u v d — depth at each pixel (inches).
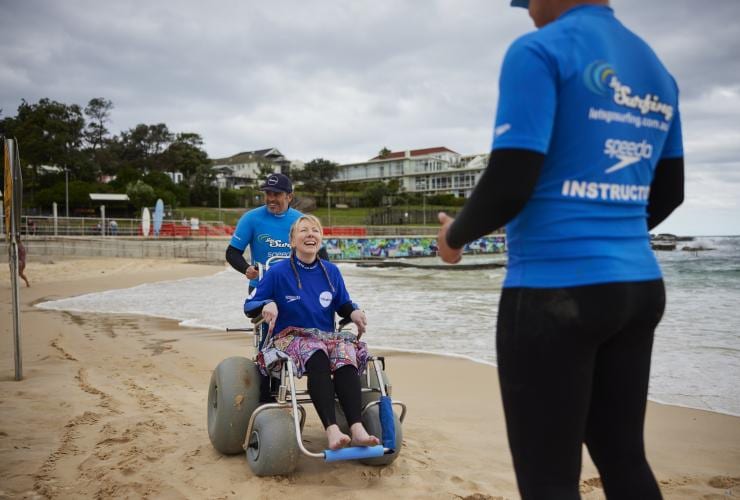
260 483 133.6
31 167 3056.1
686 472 149.0
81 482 132.6
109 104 4165.8
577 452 62.2
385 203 3922.2
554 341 58.6
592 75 59.7
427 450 163.0
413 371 281.7
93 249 1488.7
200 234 2038.6
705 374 262.2
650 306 61.9
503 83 60.9
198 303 595.2
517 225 62.2
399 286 837.2
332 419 131.3
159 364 292.4
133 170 3191.4
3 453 150.3
